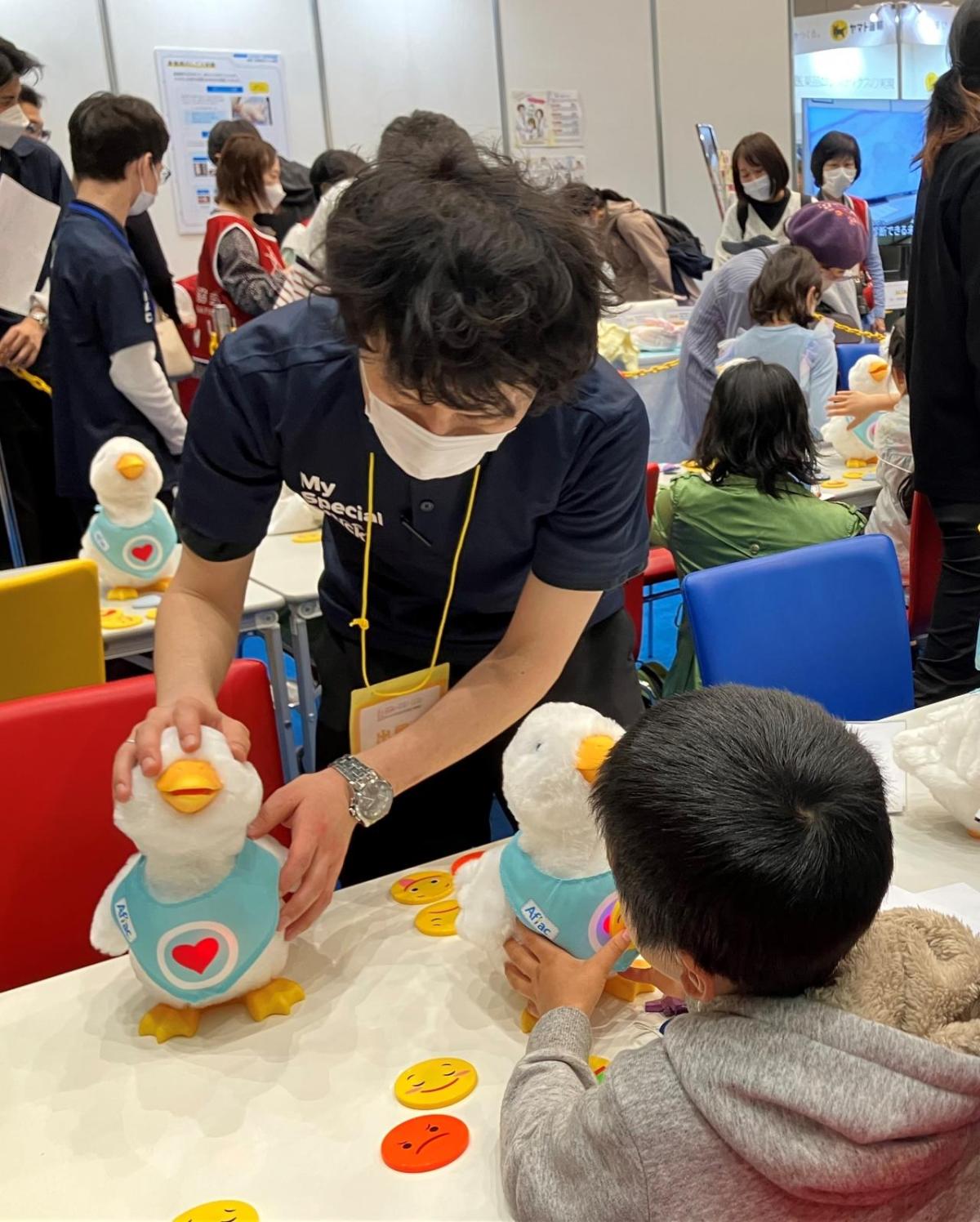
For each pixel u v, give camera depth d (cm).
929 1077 60
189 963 90
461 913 99
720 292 359
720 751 66
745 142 435
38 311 309
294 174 452
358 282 77
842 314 420
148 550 220
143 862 93
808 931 63
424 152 85
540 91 564
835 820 64
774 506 230
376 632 135
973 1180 65
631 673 144
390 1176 77
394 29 521
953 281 210
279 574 232
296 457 112
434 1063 89
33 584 167
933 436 223
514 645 115
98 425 287
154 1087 88
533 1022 93
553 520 114
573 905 89
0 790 116
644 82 596
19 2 441
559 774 87
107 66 461
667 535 249
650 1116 64
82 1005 100
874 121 666
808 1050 62
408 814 146
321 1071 89
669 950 68
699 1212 62
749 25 623
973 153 202
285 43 497
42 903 118
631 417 110
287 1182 77
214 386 109
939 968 67
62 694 120
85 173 277
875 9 704
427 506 113
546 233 79
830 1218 62
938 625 232
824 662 175
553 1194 68
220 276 363
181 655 111
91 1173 79
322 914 108
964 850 117
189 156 484
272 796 99
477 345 75
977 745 115
